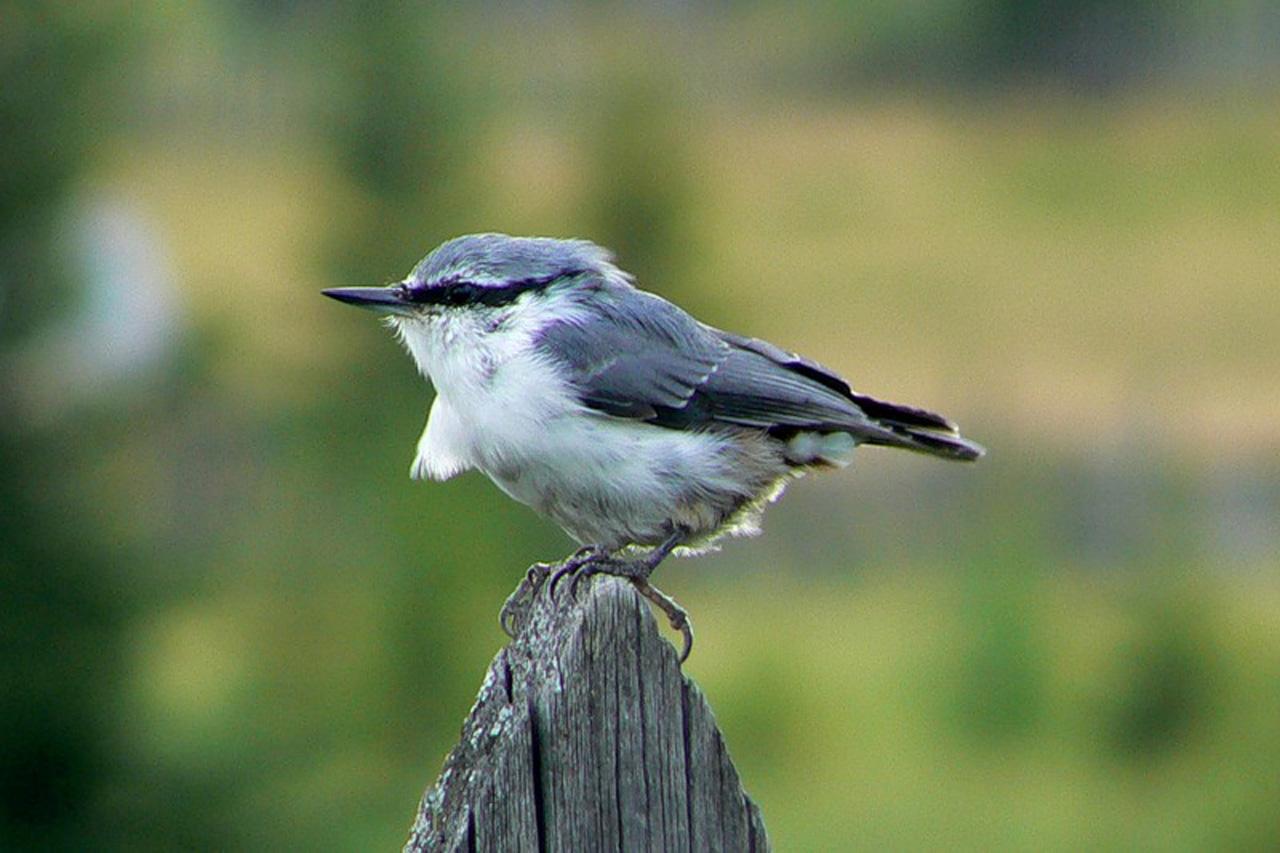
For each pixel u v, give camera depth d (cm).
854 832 1616
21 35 992
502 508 1385
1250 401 2903
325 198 1460
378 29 1462
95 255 1024
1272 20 4619
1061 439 2539
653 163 1589
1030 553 1905
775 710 1855
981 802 1664
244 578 1133
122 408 1009
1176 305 3497
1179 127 4412
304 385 1384
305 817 1036
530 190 1606
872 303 3491
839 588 2241
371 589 1340
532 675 511
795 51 4506
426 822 507
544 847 495
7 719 975
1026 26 4572
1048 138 4475
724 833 503
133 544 1014
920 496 2403
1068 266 3784
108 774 998
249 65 2719
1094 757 1756
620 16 2788
